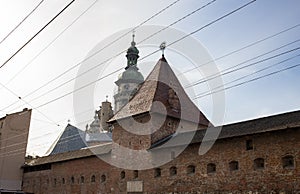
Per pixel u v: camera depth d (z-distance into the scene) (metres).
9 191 40.94
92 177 35.69
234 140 24.44
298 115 22.52
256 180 22.53
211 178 25.11
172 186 27.59
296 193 20.41
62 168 40.38
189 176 26.58
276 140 22.14
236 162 24.25
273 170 21.81
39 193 43.72
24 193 41.03
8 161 49.56
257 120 25.30
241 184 23.25
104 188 33.78
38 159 46.81
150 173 29.67
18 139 51.31
